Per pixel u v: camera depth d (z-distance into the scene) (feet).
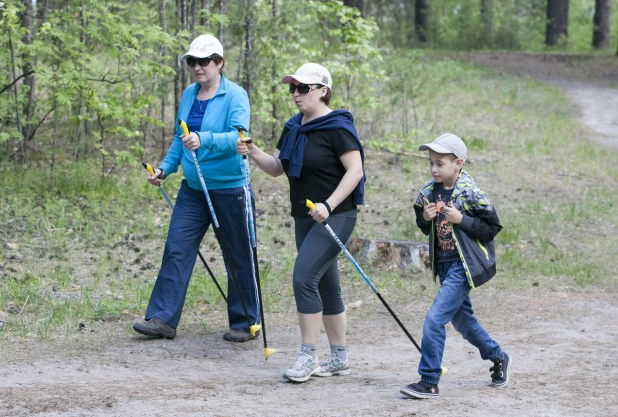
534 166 76.48
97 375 27.58
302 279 27.27
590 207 62.28
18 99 58.85
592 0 250.98
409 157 74.74
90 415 22.89
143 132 69.72
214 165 31.86
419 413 23.94
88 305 36.14
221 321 36.11
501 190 66.85
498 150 82.28
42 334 32.27
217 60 31.65
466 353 32.99
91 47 60.90
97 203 53.62
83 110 61.05
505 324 37.63
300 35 74.59
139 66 57.93
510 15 220.64
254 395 25.79
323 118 27.37
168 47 59.93
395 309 39.58
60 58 58.44
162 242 48.16
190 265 32.78
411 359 31.83
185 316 36.65
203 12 62.64
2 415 22.63
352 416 23.47
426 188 26.81
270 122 71.46
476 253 25.98
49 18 58.85
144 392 25.48
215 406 24.20
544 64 174.50
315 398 25.62
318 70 27.50
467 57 181.78
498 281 44.78
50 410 23.21
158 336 32.60
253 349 32.45
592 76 158.20
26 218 49.55
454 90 122.52
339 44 74.23
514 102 115.55
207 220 32.99
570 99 126.52
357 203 27.71
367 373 29.53
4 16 55.21
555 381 28.48
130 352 30.81
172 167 32.89
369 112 83.20
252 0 67.62
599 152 86.07
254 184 62.64
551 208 61.67
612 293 43.52
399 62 83.10
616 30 232.12
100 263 43.04
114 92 60.13
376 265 45.65
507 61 177.58
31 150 63.82
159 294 32.68
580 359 31.94
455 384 28.09
